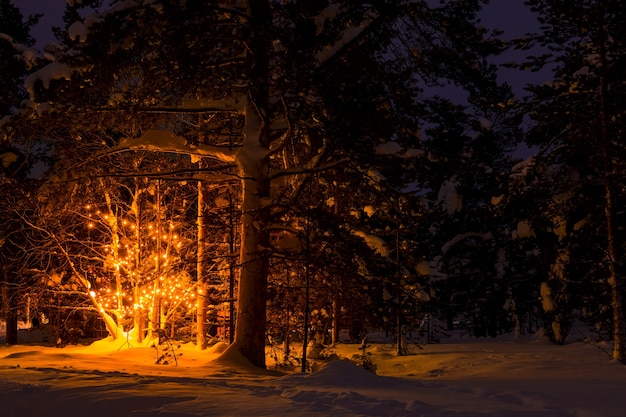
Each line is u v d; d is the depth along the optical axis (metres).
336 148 16.73
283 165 20.95
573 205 22.23
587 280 22.03
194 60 15.39
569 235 24.58
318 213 17.00
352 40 16.27
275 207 17.56
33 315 24.23
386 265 18.47
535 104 20.39
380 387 10.10
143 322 22.88
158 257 22.20
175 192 23.05
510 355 19.83
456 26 16.69
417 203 19.28
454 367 17.77
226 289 22.81
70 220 23.94
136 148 18.19
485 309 36.53
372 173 20.08
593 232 22.12
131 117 18.08
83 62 15.82
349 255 17.52
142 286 22.31
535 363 16.62
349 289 18.02
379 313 18.70
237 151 17.75
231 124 20.77
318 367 17.81
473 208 27.59
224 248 22.56
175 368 14.84
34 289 23.12
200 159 21.86
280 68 15.66
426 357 21.22
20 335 34.09
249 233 17.14
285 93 16.38
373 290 18.16
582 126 19.25
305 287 17.95
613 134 19.44
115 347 21.89
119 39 15.12
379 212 23.02
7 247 24.42
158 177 18.31
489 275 37.84
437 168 18.33
